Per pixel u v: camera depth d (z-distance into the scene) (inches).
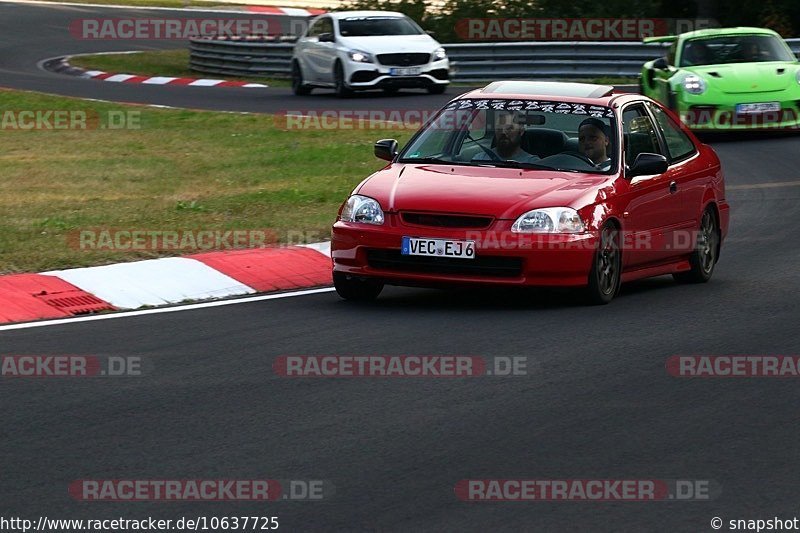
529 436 525.0
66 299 805.9
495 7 2699.3
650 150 880.9
